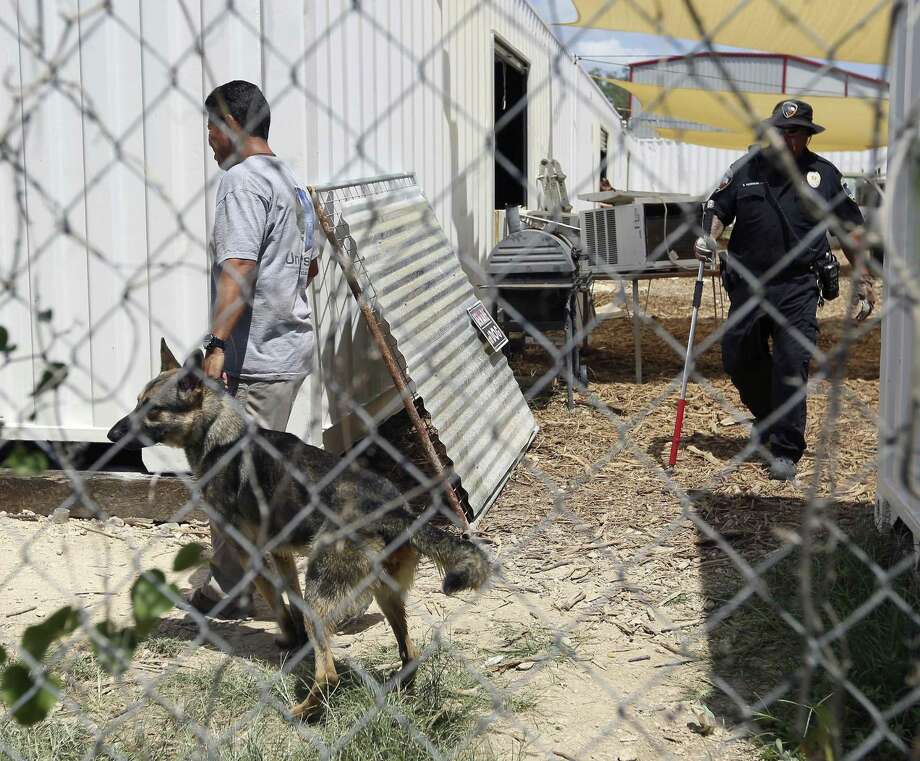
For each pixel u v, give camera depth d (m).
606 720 3.27
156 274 5.23
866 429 6.88
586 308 9.91
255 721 3.04
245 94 3.87
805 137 5.77
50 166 5.21
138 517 5.31
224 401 3.66
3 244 5.28
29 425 5.32
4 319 5.32
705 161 17.44
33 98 5.11
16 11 5.06
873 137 1.18
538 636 3.90
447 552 3.04
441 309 6.02
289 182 4.01
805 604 1.51
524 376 8.45
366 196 5.67
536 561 4.77
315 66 5.29
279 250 3.96
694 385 8.55
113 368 5.30
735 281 5.98
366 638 3.88
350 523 3.19
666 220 8.51
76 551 4.86
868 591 3.81
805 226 5.69
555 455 6.54
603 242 8.62
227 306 3.75
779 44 8.76
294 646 3.76
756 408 6.36
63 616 1.90
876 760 2.91
